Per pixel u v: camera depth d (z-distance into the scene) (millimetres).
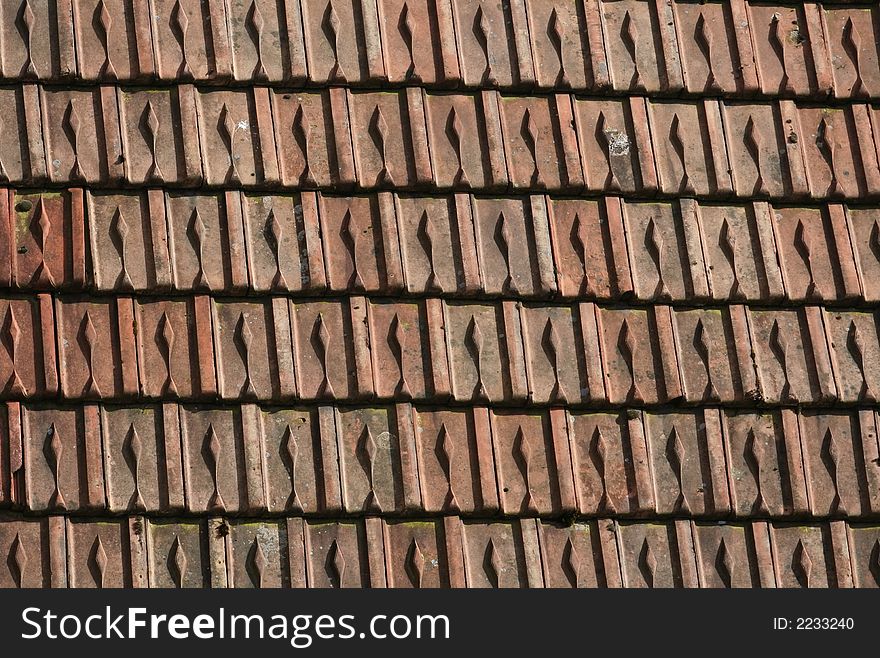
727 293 8914
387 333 8531
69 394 8102
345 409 8359
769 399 8711
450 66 9102
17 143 8531
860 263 9125
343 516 8148
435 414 8438
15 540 7832
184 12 8945
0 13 8773
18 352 8133
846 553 8500
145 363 8242
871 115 9477
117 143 8617
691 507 8453
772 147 9305
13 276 8242
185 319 8383
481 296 8688
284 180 8719
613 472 8461
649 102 9289
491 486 8297
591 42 9320
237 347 8375
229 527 8055
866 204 9289
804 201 9227
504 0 9344
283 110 8891
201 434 8172
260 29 8992
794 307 8977
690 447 8586
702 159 9195
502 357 8586
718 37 9508
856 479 8648
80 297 8328
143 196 8570
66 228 8406
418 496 8203
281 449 8227
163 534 7992
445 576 8109
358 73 9031
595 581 8242
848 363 8883
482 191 8906
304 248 8617
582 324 8711
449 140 8992
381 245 8680
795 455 8633
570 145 9070
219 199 8633
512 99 9164
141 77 8758
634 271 8867
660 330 8773
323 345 8438
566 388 8578
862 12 9656
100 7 8867
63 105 8664
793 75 9492
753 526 8484
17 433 7965
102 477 7984
